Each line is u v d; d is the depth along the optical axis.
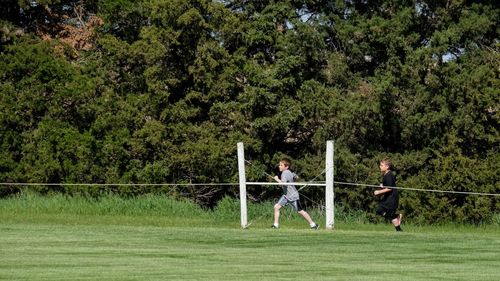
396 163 64.94
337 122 65.38
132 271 21.28
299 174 66.12
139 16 70.50
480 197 62.47
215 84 66.12
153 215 54.91
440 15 69.19
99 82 66.94
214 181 65.00
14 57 66.94
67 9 78.31
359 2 71.75
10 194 65.44
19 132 66.50
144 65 68.00
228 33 67.38
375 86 65.44
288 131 68.12
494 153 64.81
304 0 69.81
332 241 32.59
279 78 66.31
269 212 57.44
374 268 22.94
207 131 64.94
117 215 53.78
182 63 67.31
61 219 45.75
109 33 71.31
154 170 63.69
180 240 31.81
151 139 63.91
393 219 43.16
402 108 66.31
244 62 66.94
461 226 60.16
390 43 66.62
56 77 66.94
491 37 71.56
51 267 22.03
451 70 66.31
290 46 66.88
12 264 22.67
